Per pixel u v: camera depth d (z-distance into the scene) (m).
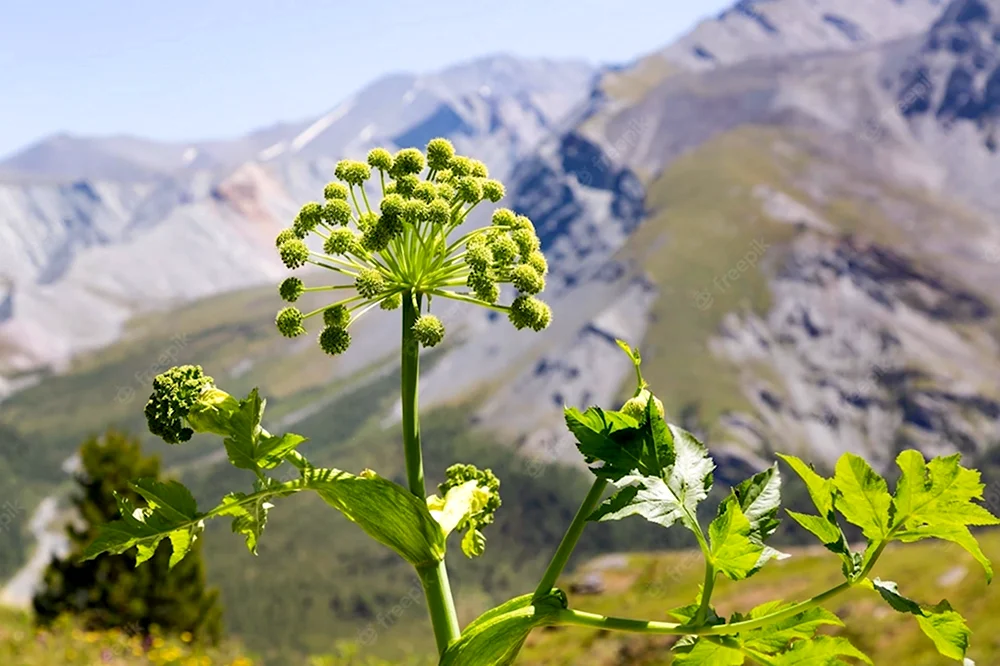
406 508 0.50
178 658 3.88
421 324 0.51
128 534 0.44
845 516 0.43
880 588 0.42
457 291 0.54
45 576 4.95
